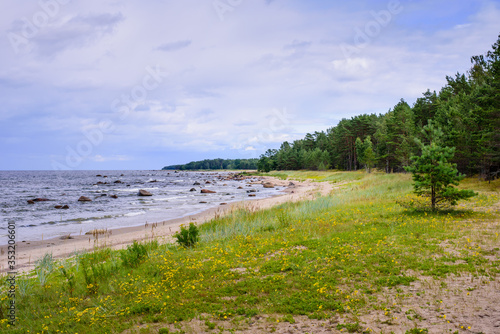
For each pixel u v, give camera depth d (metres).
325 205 21.08
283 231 13.62
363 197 24.19
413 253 8.84
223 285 7.73
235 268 9.18
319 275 7.74
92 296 8.15
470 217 13.23
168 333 5.50
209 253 11.04
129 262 10.77
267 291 7.17
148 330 5.62
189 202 39.31
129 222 25.20
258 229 14.80
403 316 5.40
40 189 63.47
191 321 5.97
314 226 13.77
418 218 13.59
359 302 6.09
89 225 24.11
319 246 10.38
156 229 21.42
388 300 6.05
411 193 22.84
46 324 6.48
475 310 5.33
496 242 9.23
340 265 8.34
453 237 10.07
